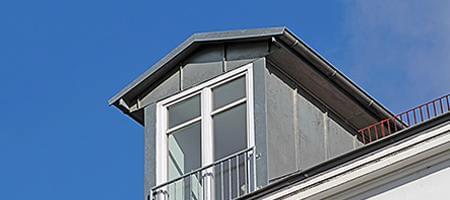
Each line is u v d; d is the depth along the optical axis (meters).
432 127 17.38
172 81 21.61
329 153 21.30
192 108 21.11
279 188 18.28
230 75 20.92
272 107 20.47
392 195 17.36
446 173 17.12
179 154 20.81
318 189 17.89
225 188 19.95
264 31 20.77
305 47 20.89
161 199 20.55
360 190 17.64
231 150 20.27
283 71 21.12
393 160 17.45
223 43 21.23
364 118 22.09
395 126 20.58
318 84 21.45
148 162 21.08
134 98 21.95
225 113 20.66
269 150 19.94
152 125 21.41
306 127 21.05
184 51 21.42
